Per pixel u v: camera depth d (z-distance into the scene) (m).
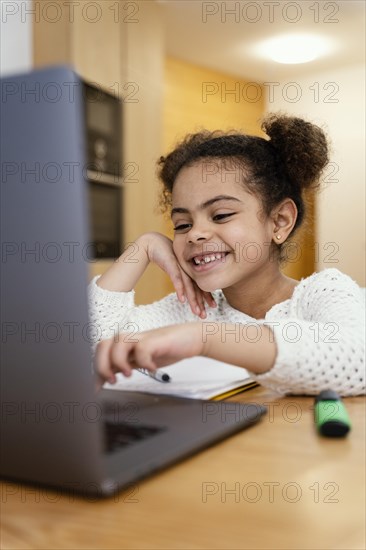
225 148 1.06
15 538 0.35
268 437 0.55
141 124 3.20
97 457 0.37
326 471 0.46
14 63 2.88
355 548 0.33
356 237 4.76
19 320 0.37
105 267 2.84
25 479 0.40
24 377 0.37
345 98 4.76
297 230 1.18
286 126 1.11
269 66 4.61
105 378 0.56
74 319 0.35
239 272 1.06
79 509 0.39
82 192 0.34
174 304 1.25
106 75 2.99
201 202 1.04
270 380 0.70
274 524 0.36
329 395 0.62
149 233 1.21
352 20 3.76
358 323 0.83
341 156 4.79
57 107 0.33
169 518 0.37
